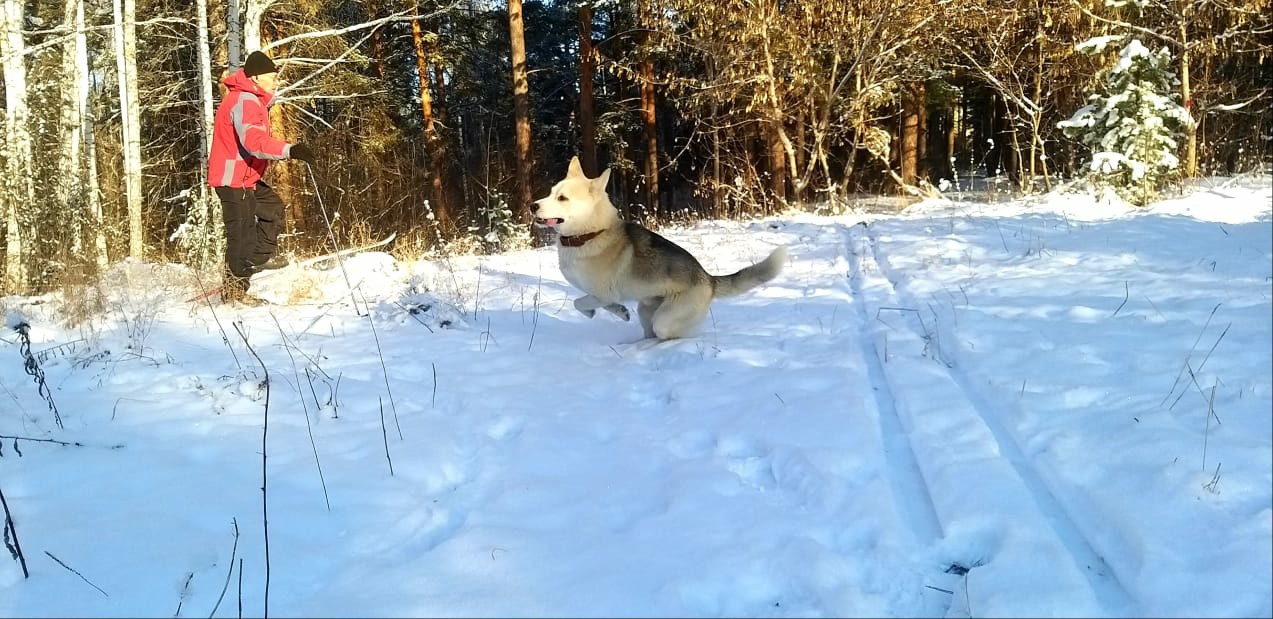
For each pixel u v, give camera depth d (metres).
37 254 8.50
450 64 23.42
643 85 21.86
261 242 6.89
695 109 17.23
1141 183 12.77
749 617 2.24
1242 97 19.00
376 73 21.47
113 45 13.99
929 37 15.38
